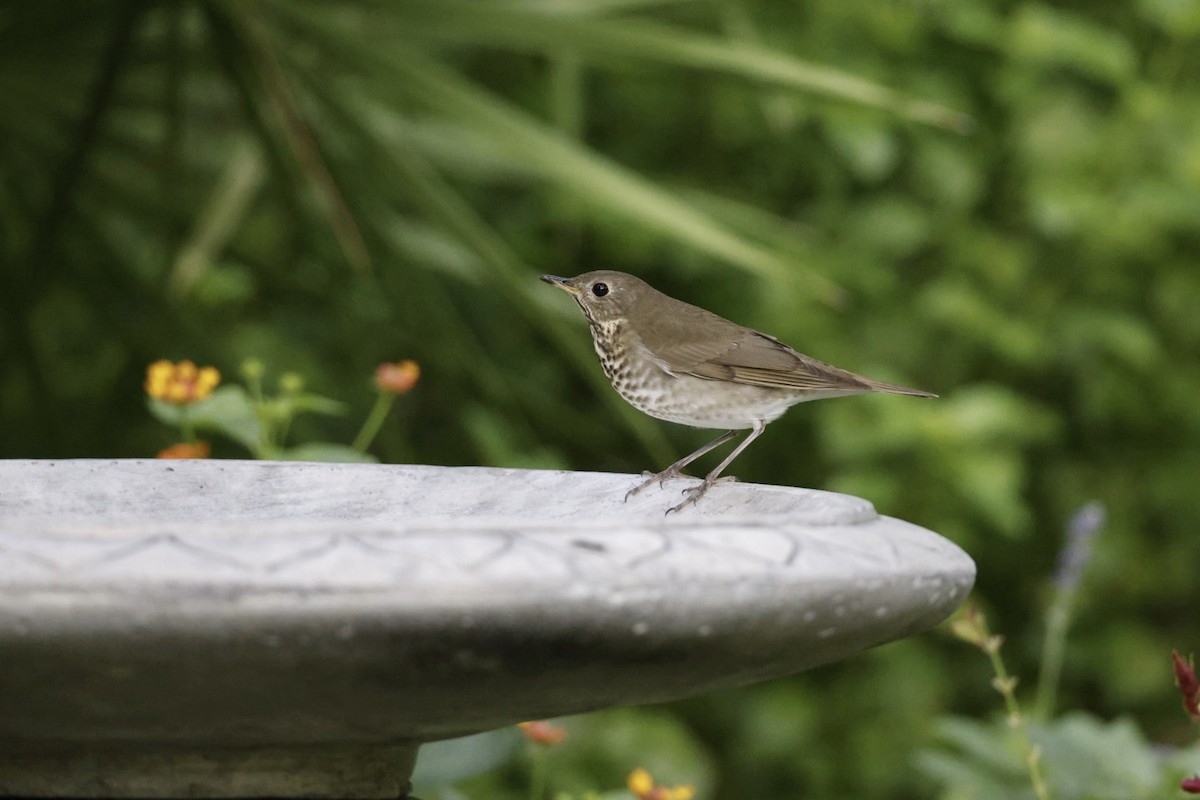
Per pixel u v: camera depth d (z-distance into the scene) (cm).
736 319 1157
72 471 452
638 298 639
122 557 273
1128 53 1124
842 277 1130
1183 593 1195
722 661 309
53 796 364
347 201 794
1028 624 1206
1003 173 1186
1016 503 1100
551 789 985
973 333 1123
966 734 591
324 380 1108
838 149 1123
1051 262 1166
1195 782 422
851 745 1136
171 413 609
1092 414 1175
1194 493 1179
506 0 873
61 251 856
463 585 279
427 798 597
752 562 302
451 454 1184
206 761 363
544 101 1164
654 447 955
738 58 791
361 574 276
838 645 324
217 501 452
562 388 1186
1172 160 1122
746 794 1194
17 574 269
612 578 288
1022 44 1112
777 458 1195
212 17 762
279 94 772
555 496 463
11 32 809
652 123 1191
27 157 868
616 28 784
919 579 328
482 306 1177
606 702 327
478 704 308
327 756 373
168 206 862
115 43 785
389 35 853
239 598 271
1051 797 585
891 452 1105
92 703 296
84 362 1018
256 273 958
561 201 1130
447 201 789
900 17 1138
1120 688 1158
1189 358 1183
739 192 1188
